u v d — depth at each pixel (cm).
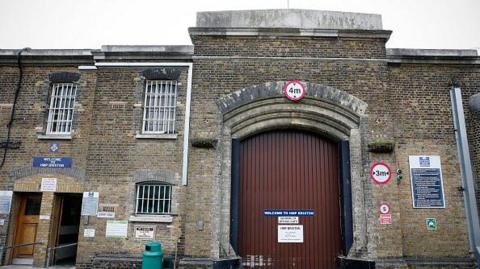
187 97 1142
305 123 1130
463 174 1095
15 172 1184
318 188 1135
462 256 1052
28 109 1225
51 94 1245
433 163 1109
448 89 1164
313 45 1130
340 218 1112
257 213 1119
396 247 999
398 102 1149
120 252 1062
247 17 1172
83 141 1188
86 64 1239
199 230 1016
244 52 1127
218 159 1065
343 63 1117
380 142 1043
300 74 1113
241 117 1113
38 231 1148
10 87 1247
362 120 1078
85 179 1115
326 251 1098
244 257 1091
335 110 1102
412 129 1133
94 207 1094
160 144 1128
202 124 1080
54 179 1173
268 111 1114
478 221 1060
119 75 1182
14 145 1200
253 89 1103
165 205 1102
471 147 1129
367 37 1131
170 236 1066
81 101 1216
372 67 1115
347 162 1105
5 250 1144
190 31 1136
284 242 1103
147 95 1181
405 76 1170
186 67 1174
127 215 1084
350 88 1100
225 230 1054
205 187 1041
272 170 1146
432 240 1062
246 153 1155
